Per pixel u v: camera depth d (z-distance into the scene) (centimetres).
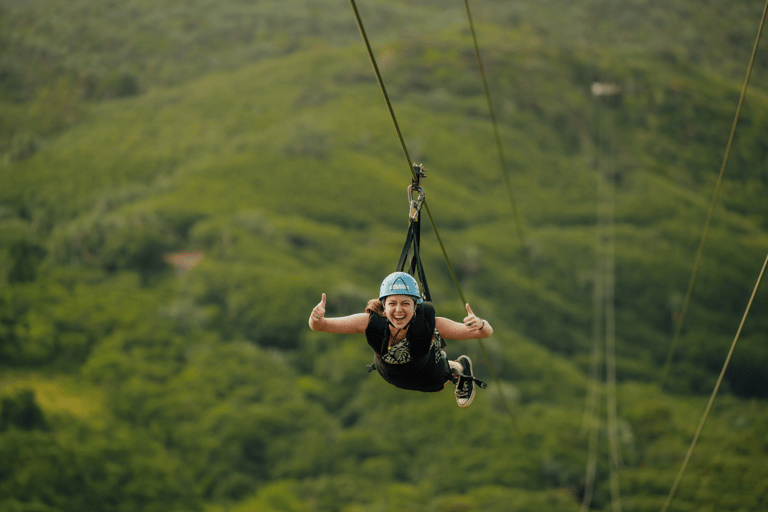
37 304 7731
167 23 19975
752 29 17788
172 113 14750
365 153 12550
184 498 5572
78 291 8356
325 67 16288
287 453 6334
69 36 19375
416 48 16338
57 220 11012
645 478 6669
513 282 9956
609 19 18638
